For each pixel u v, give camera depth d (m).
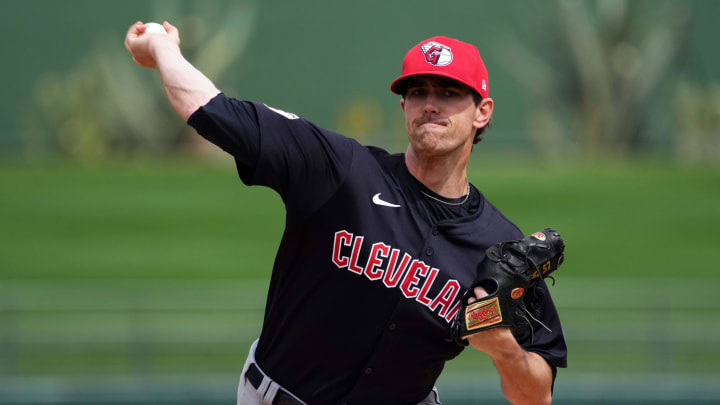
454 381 26.98
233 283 47.00
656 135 101.19
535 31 105.62
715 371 32.75
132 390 24.48
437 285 9.67
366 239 9.49
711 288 42.31
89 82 98.69
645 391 24.53
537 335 10.49
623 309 41.84
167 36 9.56
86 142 97.44
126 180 89.19
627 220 71.62
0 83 101.62
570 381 29.28
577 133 102.50
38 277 53.03
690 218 71.69
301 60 110.06
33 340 33.59
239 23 107.88
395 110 110.50
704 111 99.50
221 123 8.91
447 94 9.65
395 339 9.70
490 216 10.27
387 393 10.02
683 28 100.75
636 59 100.94
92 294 40.16
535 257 9.70
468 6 109.25
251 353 10.51
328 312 9.64
